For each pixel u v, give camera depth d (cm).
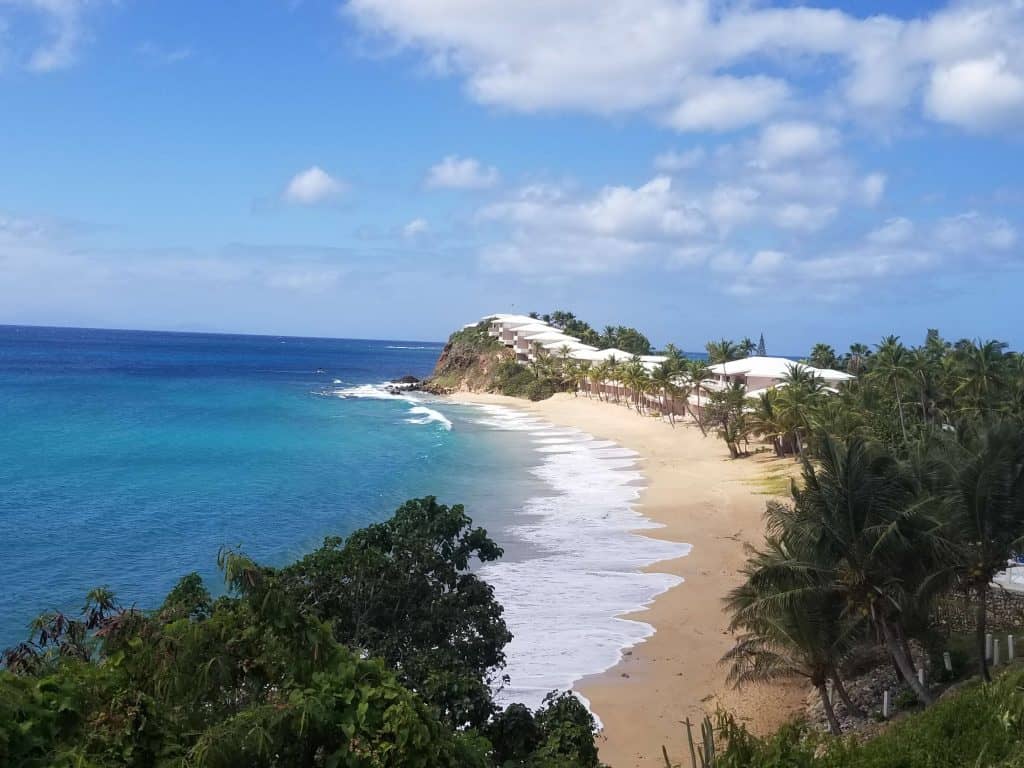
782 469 5822
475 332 15888
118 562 3488
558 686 2483
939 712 1648
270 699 909
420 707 916
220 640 981
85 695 839
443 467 6331
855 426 4862
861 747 1599
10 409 8969
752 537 4231
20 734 746
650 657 2709
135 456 6319
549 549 3988
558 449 7444
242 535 4066
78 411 9031
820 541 2094
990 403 5612
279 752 852
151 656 920
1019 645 2503
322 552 1698
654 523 4553
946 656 2392
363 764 855
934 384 6156
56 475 5431
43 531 3956
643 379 9369
